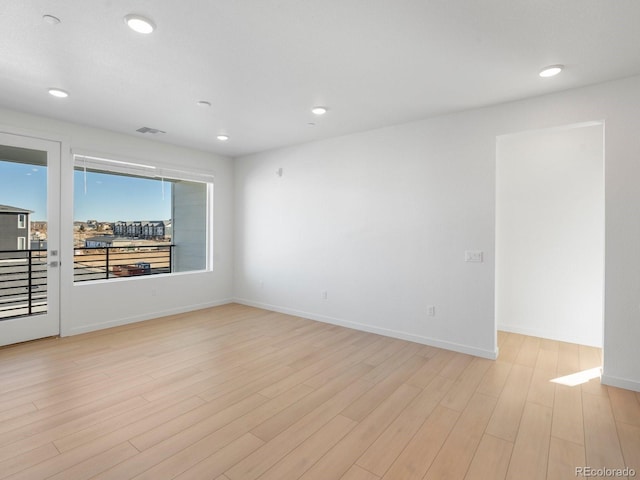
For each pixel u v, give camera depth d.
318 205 4.54
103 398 2.43
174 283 4.86
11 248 3.45
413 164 3.72
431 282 3.61
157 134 4.24
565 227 3.78
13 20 1.90
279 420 2.18
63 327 3.78
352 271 4.23
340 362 3.15
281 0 1.74
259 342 3.69
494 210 3.23
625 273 2.61
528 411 2.30
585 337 3.68
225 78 2.67
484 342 3.29
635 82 2.57
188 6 1.79
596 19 1.88
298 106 3.26
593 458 1.83
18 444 1.89
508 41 2.12
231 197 5.59
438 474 1.71
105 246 4.42
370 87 2.82
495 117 3.20
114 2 1.75
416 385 2.69
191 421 2.15
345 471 1.73
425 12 1.84
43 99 3.11
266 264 5.18
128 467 1.72
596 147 3.62
